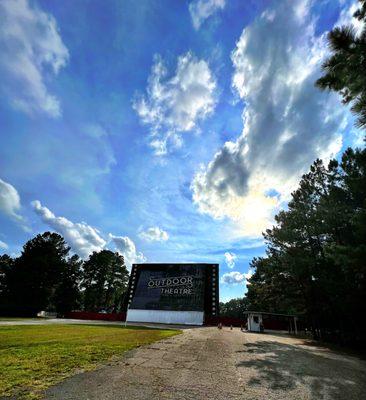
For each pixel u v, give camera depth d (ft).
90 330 64.95
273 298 127.75
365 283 52.95
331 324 79.92
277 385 22.82
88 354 29.89
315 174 80.23
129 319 152.66
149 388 19.65
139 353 33.06
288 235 82.43
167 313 149.69
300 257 75.82
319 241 80.18
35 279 178.29
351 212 62.44
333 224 66.64
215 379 23.21
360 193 59.57
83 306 239.71
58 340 40.22
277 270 94.58
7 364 23.21
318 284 71.26
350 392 22.31
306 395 20.70
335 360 39.91
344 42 20.93
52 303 206.18
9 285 178.91
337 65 21.71
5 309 159.22
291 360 35.96
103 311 239.09
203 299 150.71
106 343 39.47
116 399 17.11
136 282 163.53
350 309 58.44
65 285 211.41
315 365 33.65
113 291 252.83
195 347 41.86
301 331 141.38
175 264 164.04
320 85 23.18
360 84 21.79
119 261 260.83
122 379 21.40
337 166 67.31
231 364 30.17
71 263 217.77
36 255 185.68
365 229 44.14
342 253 46.55
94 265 246.47
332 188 67.10
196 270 159.43
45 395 16.99
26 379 19.66
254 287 151.84
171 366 27.07
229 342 53.16
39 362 24.67
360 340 64.03
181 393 19.03
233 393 19.88
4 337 41.63
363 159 46.32
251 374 25.99
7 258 205.87
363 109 21.22
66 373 21.95
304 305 97.19
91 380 20.58
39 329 61.57
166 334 63.36
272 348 47.73
